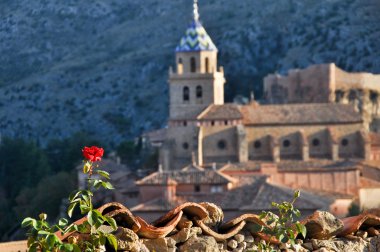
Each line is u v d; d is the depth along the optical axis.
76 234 32.88
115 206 33.66
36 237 31.95
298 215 35.62
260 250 35.06
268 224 35.62
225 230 35.72
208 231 35.09
